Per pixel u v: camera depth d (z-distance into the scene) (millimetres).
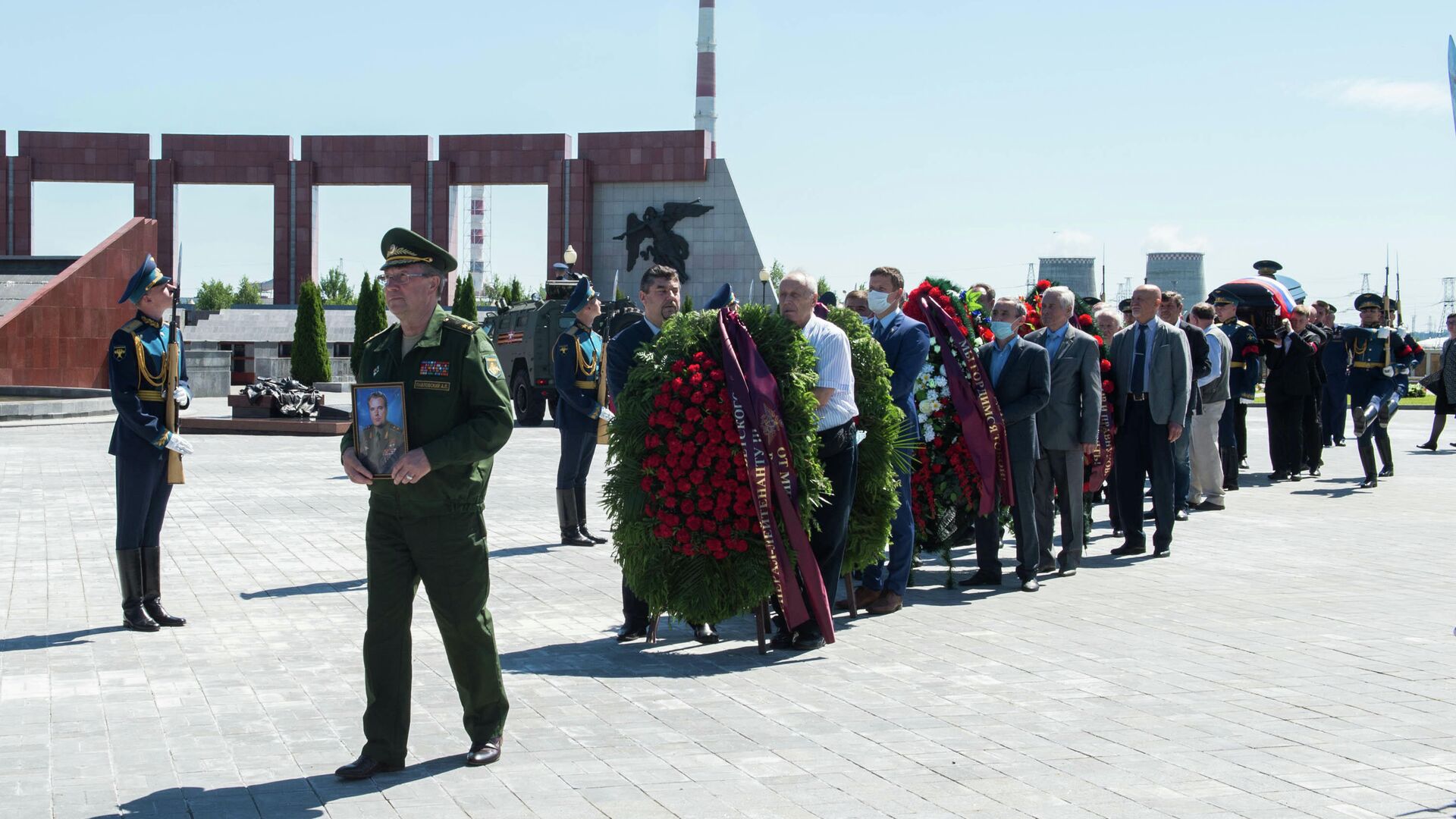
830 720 5613
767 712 5750
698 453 7008
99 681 6223
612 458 7266
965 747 5180
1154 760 4992
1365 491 15742
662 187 53250
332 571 9414
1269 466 19141
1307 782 4707
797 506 7027
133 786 4680
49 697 5926
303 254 56906
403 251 4840
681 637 7504
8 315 29953
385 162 55844
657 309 7770
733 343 7094
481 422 4836
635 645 7254
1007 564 10438
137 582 7398
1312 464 17625
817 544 7395
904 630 7633
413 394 4859
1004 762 4973
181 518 12406
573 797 4570
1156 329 10570
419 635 7277
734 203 52625
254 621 7664
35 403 26594
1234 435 15656
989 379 8914
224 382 41000
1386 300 17016
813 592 7004
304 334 45094
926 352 8469
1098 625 7746
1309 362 16797
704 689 6199
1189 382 10594
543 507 13703
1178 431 10531
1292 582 9305
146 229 33688
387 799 4547
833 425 7348
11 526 11625
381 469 4773
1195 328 12930
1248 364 15656
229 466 17969
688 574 7078
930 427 9117
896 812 4402
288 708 5773
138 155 56531
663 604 7105
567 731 5441
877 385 7910
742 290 52438
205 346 56438
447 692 6078
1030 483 9062
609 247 53656
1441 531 12125
